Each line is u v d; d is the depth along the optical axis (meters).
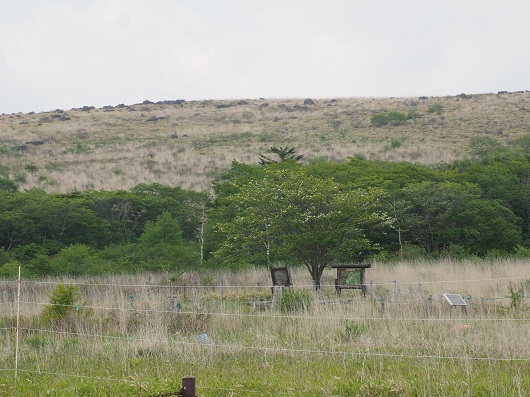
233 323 24.50
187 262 48.50
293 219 37.91
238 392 15.79
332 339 20.95
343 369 17.64
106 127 157.62
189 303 30.28
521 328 20.62
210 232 56.28
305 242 37.19
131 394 16.05
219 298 32.03
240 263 47.78
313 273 38.19
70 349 21.61
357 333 21.56
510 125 133.12
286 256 47.72
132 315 26.00
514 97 163.25
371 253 53.94
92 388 16.61
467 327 21.41
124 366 18.98
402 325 22.22
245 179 56.69
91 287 37.03
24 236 64.38
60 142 138.62
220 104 189.88
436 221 55.88
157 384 16.61
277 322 23.97
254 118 161.50
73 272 47.66
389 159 106.12
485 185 65.12
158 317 24.62
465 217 55.69
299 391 15.66
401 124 141.88
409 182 62.72
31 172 107.62
